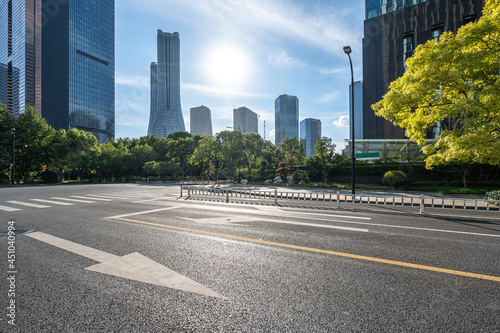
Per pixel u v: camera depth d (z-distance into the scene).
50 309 3.02
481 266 4.35
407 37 40.53
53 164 43.81
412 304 3.12
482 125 10.90
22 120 43.94
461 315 2.88
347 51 17.20
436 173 24.16
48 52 102.00
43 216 9.41
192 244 5.70
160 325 2.70
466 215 9.63
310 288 3.55
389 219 8.75
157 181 52.69
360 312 2.94
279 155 54.62
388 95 12.87
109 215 9.61
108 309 3.02
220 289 3.52
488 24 10.54
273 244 5.69
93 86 106.75
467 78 11.55
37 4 102.69
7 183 37.72
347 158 29.19
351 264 4.46
